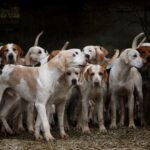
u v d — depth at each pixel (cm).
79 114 1073
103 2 1573
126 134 971
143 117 1116
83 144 863
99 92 1006
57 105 947
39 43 1577
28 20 1589
